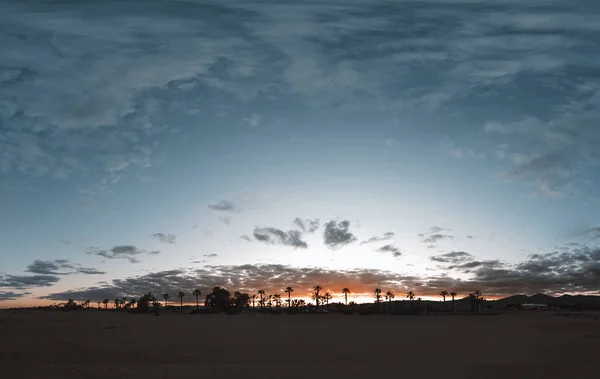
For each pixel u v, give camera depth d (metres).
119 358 27.02
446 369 22.84
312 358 28.27
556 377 20.66
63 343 30.58
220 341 39.03
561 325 61.94
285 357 28.70
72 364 24.38
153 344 33.62
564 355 29.05
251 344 36.81
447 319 89.31
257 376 20.69
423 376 20.94
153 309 111.69
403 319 89.12
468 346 36.28
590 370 22.06
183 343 36.09
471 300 141.12
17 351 27.70
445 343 39.03
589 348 33.19
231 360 27.14
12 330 36.53
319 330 56.31
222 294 114.69
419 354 30.72
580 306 139.62
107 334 39.88
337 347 35.22
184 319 72.31
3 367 22.75
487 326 65.62
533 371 22.06
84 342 32.09
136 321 58.44
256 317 84.88
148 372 21.61
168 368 23.09
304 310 137.50
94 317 57.31
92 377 20.20
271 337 44.25
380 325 70.00
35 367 22.78
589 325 61.25
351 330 57.50
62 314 55.16
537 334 50.38
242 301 124.12
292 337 44.94
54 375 20.56
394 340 42.16
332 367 23.47
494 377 20.86
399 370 22.67
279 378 20.27
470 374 21.36
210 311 112.38
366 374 21.38
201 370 22.38
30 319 45.91
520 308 146.62
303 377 20.62
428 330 58.06
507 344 37.94
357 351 32.50
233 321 72.88
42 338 32.88
